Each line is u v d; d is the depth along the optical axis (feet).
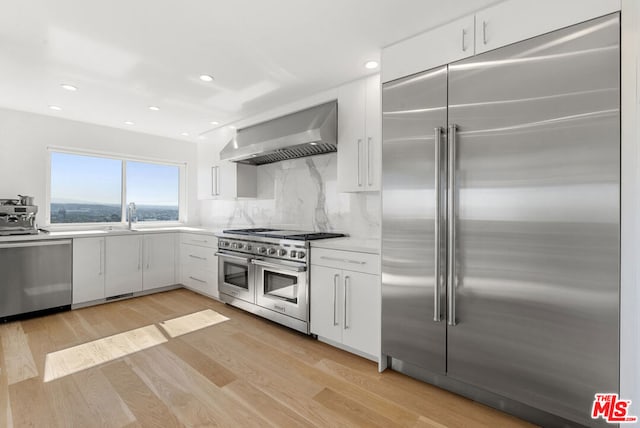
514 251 5.27
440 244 6.02
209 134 13.83
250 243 10.43
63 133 12.18
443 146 6.04
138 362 7.30
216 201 15.69
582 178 4.66
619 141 4.39
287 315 9.20
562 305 4.86
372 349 7.29
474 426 5.28
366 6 5.57
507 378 5.41
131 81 8.71
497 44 5.41
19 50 7.00
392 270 6.78
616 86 4.40
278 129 10.05
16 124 11.21
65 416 5.39
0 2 5.36
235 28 6.27
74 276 11.05
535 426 5.28
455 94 5.89
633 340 4.32
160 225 15.33
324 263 8.30
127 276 12.39
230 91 9.45
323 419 5.42
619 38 4.37
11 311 9.76
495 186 5.44
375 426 5.26
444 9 5.63
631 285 4.33
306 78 8.57
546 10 4.95
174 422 5.29
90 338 8.61
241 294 10.84
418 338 6.45
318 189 10.98
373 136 8.25
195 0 5.39
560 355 4.90
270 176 12.69
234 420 5.36
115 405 5.71
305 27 6.24
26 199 10.53
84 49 7.01
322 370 7.05
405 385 6.49
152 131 14.10
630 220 4.33
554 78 4.88
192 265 13.26
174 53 7.21
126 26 6.16
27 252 10.07
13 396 5.93
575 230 4.73
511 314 5.33
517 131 5.21
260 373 6.88
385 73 6.93
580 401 4.75
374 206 9.46
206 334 8.99
